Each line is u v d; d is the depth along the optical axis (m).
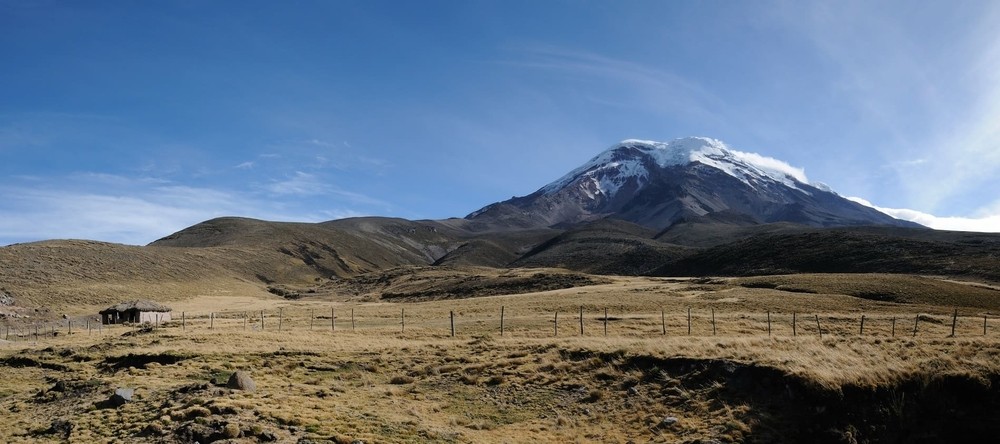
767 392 24.27
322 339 46.91
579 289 111.56
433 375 33.06
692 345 30.94
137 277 147.50
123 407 26.70
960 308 69.31
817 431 21.81
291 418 23.14
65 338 62.81
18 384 37.19
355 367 35.66
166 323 76.06
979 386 23.08
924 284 85.81
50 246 154.38
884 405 22.64
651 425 23.89
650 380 28.06
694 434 22.58
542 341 37.94
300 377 33.44
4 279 120.00
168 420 23.28
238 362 37.31
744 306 70.31
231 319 83.12
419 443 21.45
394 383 32.34
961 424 22.20
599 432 23.77
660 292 94.31
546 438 23.08
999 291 82.00
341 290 190.25
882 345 28.81
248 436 21.17
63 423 24.86
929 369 23.98
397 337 49.25
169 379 33.41
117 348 46.19
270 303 133.12
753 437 21.80
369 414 24.80
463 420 25.42
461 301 102.44
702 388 26.09
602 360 31.34
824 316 59.59
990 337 31.55
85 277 135.38
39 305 106.44
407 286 168.00
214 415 23.28
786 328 49.06
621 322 55.50
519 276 146.12
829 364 25.06
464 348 38.62
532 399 28.12
